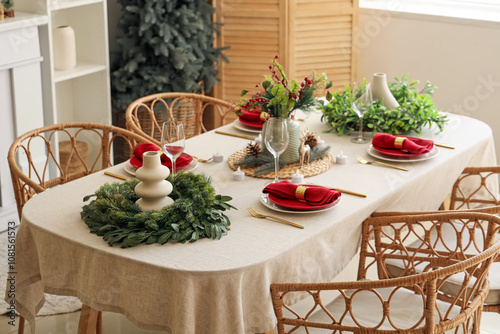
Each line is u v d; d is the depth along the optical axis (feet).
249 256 6.35
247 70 15.02
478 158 9.99
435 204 9.02
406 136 9.34
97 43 13.55
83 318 7.73
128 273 6.35
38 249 7.02
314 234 6.83
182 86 13.97
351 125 9.94
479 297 6.76
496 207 7.95
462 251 7.60
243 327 6.33
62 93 14.01
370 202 7.59
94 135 14.15
